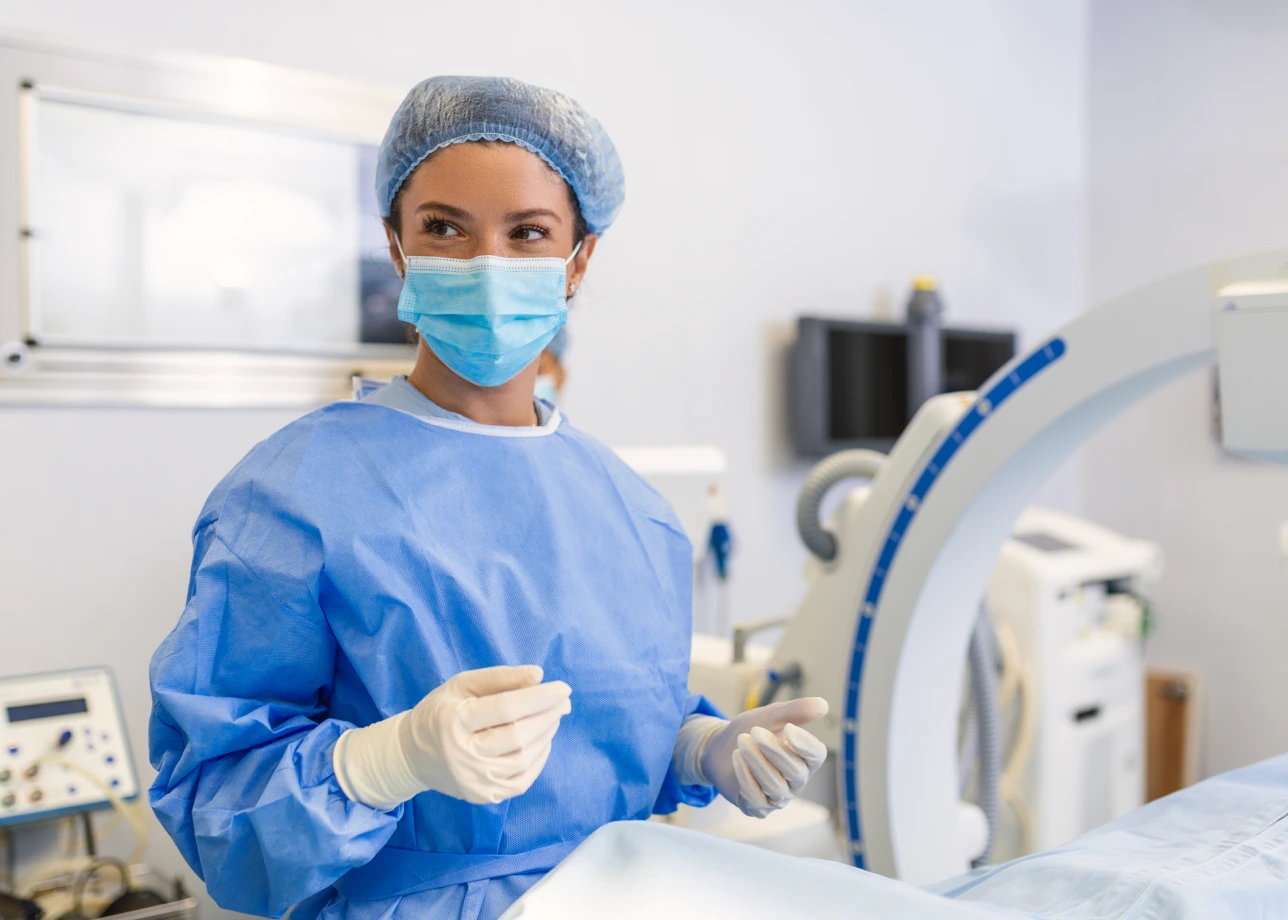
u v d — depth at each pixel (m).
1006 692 2.35
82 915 1.63
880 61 3.25
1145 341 1.22
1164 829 1.03
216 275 2.10
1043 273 3.72
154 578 2.06
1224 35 3.41
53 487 1.96
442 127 0.96
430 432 0.99
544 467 1.04
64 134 1.93
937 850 1.61
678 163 2.80
